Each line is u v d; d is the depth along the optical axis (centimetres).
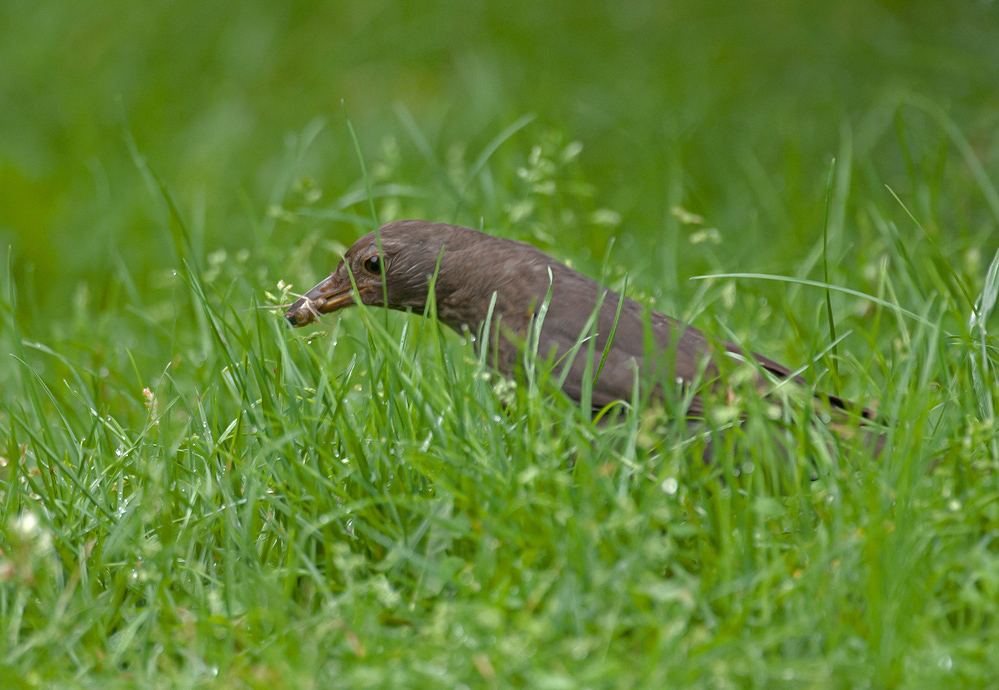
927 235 862
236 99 1722
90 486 689
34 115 1728
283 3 1858
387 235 834
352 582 572
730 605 565
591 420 714
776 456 645
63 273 1405
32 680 530
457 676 516
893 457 632
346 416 686
